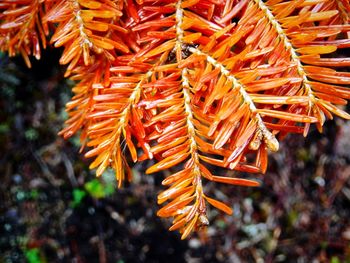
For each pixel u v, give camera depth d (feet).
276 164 1.65
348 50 1.30
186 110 0.66
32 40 0.82
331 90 0.64
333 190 1.66
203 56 0.66
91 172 1.52
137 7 0.74
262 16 0.67
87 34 0.68
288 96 0.62
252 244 1.65
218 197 1.64
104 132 0.68
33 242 1.51
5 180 1.50
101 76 0.73
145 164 1.54
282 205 1.66
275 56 0.66
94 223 1.54
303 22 0.68
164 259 1.58
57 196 1.53
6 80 1.49
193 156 0.66
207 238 1.63
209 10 0.70
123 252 1.55
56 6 0.71
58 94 1.53
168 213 0.65
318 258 1.64
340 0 0.70
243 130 0.62
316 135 1.64
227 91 0.64
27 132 1.52
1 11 0.94
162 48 0.68
